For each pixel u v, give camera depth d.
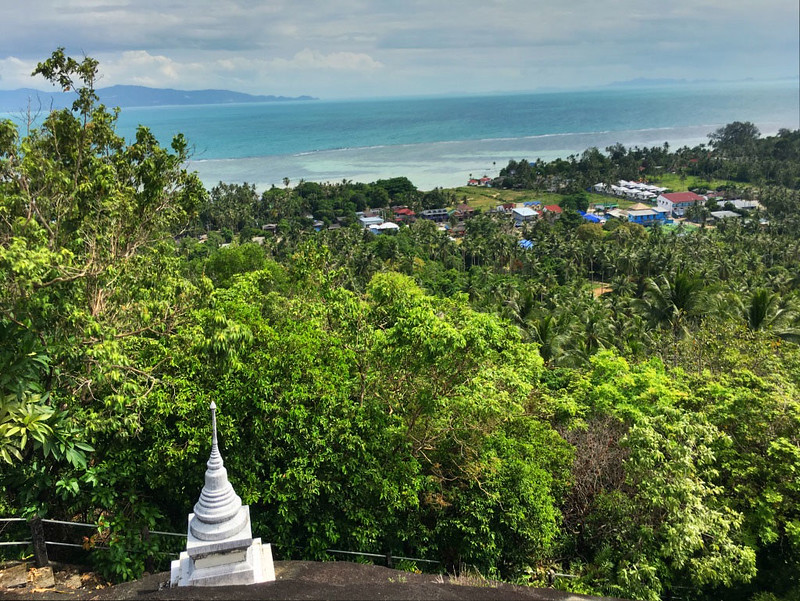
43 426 8.70
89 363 10.48
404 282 27.44
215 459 7.89
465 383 13.20
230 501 7.88
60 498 10.76
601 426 17.77
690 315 40.59
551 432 15.73
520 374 15.93
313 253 17.45
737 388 16.22
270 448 11.56
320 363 12.87
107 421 9.95
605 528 14.91
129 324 12.53
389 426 13.04
